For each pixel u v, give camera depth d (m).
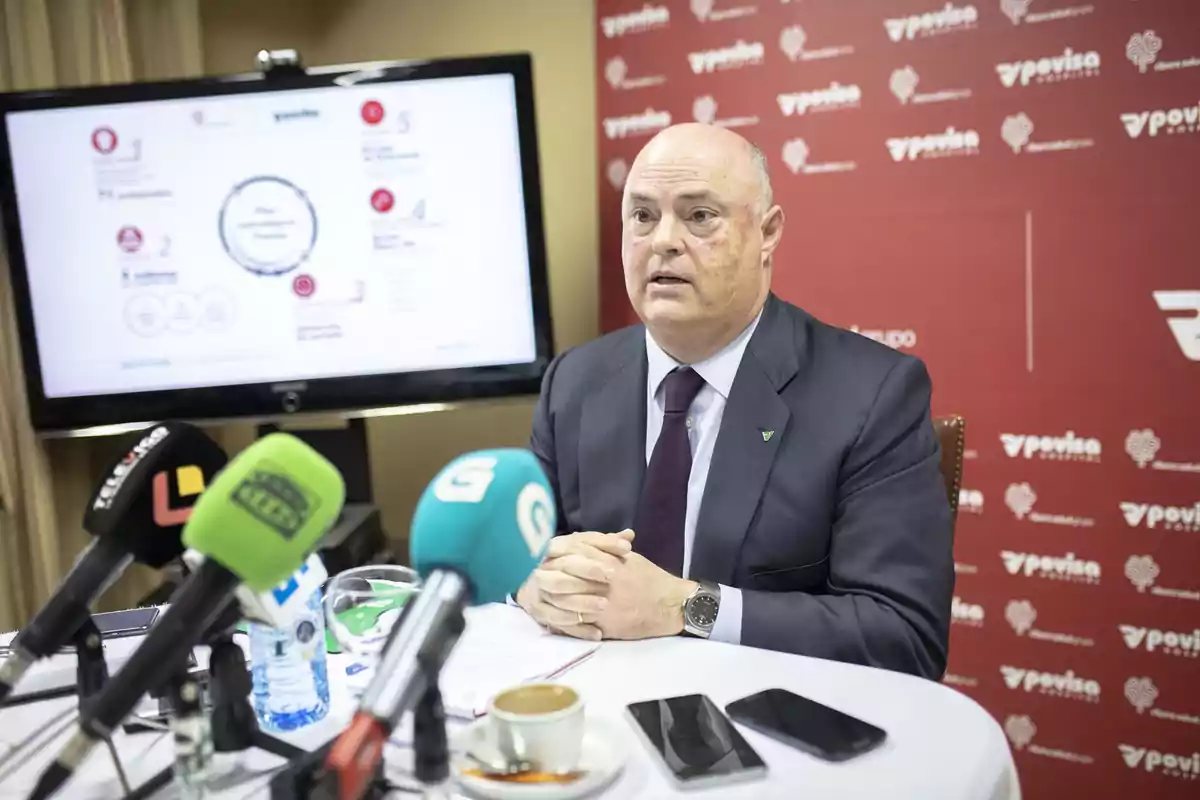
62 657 1.08
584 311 2.60
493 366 2.25
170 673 0.68
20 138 2.15
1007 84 2.00
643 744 0.84
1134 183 1.90
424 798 0.66
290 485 0.66
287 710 0.89
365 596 1.08
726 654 1.05
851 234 2.19
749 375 1.42
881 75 2.12
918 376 1.41
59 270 2.19
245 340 2.23
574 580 1.11
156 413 2.23
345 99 2.17
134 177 2.18
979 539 2.13
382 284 2.22
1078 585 2.04
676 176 1.38
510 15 2.58
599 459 1.51
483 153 2.19
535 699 0.82
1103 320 1.96
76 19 2.26
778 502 1.36
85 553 0.77
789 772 0.78
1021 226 2.01
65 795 0.78
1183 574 1.94
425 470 2.79
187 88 2.15
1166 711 1.98
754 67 2.24
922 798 0.74
